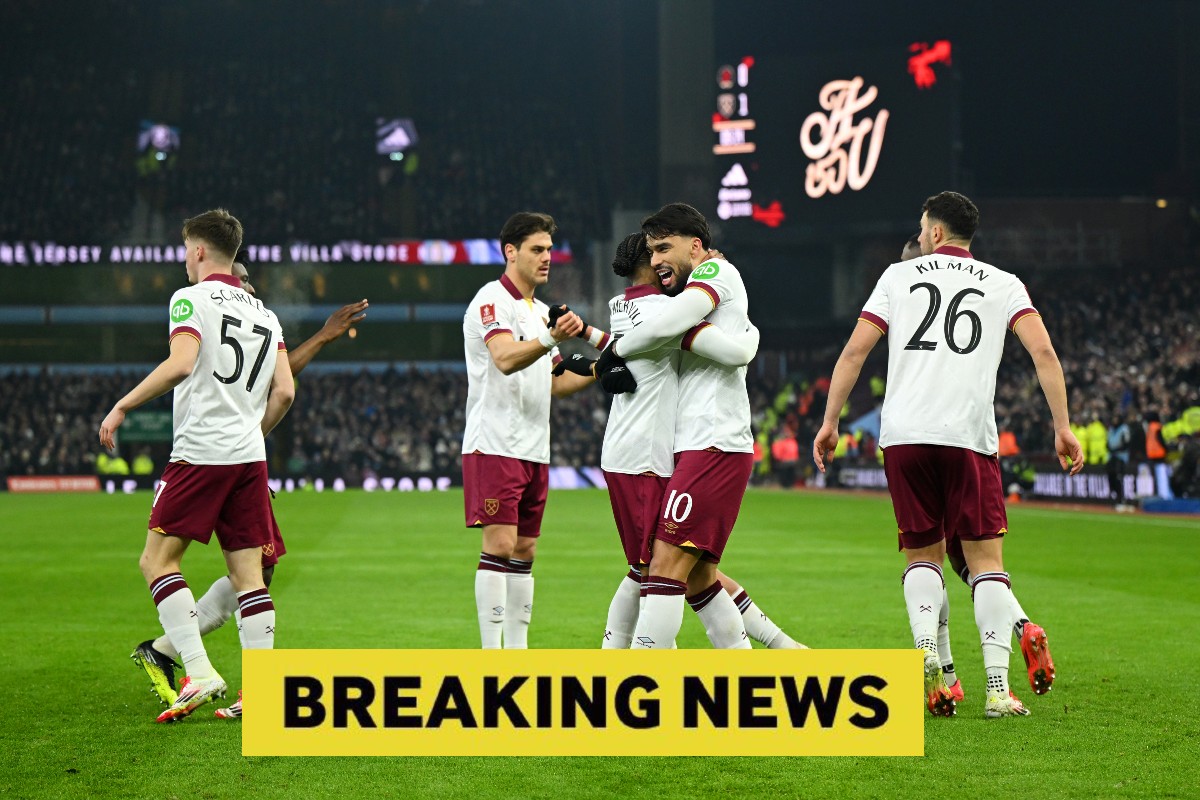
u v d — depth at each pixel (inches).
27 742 340.5
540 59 3324.3
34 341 2615.7
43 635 546.0
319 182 2920.8
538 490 430.0
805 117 2588.6
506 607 430.0
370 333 2682.1
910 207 2490.2
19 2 3184.1
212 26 3297.2
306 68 3284.9
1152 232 2593.5
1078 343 2295.8
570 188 2982.3
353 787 293.6
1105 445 1641.2
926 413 365.1
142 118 3056.1
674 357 358.9
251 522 383.9
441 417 2603.3
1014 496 1829.5
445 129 3161.9
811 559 895.7
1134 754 320.2
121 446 2449.6
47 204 2736.2
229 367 377.4
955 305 370.6
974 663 460.4
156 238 2721.5
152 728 358.6
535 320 425.1
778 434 2487.7
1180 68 2625.5
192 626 371.2
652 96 2733.8
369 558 927.7
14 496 2154.3
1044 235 2596.0
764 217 2615.7
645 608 343.3
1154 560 880.3
